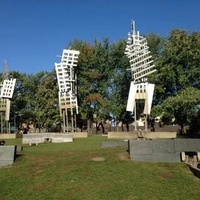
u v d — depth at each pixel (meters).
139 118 48.19
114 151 19.03
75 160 17.39
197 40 39.41
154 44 51.16
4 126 51.47
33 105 60.25
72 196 12.83
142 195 12.68
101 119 51.16
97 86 53.16
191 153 17.45
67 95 38.91
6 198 13.28
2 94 40.34
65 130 40.06
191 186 13.66
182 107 32.50
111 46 53.28
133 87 31.02
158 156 17.12
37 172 15.76
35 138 31.44
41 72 63.19
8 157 17.61
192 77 39.38
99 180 14.15
